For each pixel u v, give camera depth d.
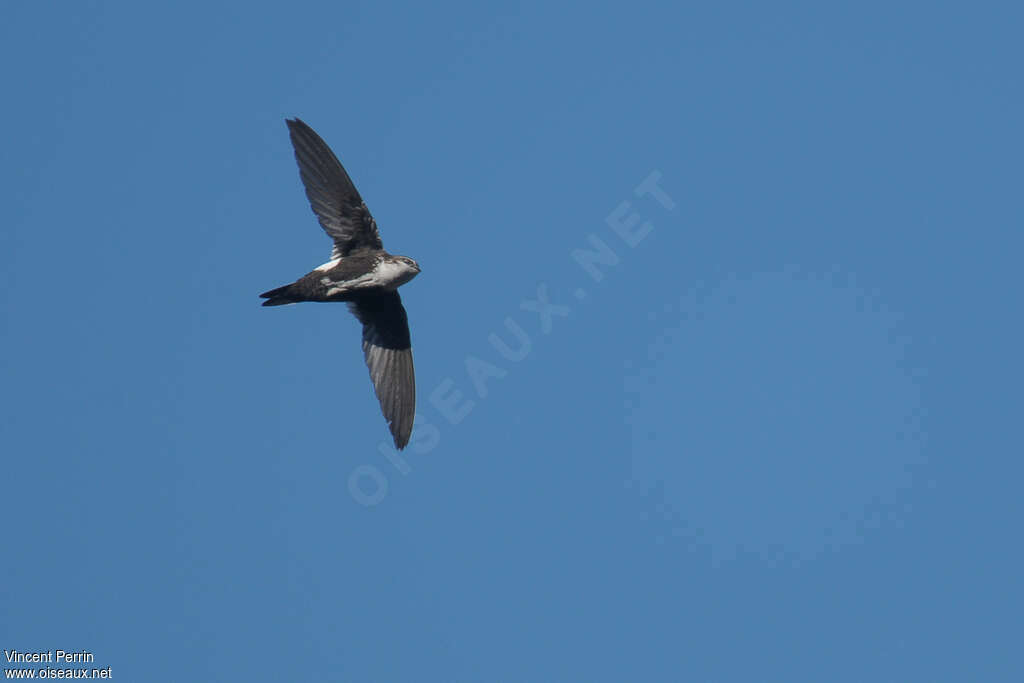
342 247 15.81
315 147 15.66
